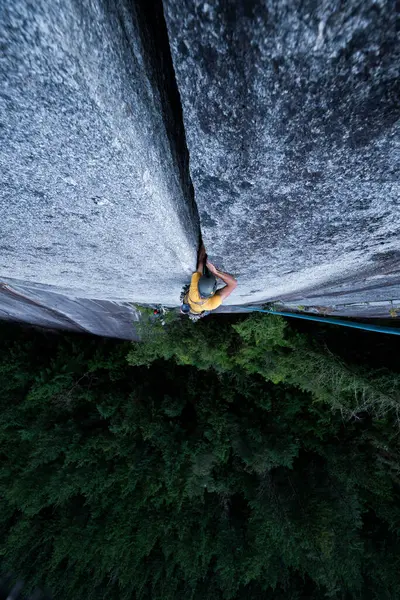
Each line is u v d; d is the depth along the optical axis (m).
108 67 1.21
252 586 13.02
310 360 8.09
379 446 9.15
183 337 8.82
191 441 11.60
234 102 1.31
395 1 0.85
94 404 13.92
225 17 1.00
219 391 11.29
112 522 12.48
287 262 2.88
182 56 1.19
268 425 11.13
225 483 11.56
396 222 2.06
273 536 10.27
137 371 13.48
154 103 1.55
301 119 1.32
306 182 1.68
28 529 13.77
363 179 1.62
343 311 6.22
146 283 3.94
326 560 9.98
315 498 10.45
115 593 13.57
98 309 8.08
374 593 10.98
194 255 2.89
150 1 1.27
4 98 1.24
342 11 0.90
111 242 2.50
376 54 1.02
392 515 9.75
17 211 2.06
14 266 3.53
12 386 13.88
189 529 12.14
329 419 9.84
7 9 0.93
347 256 2.75
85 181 1.70
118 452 12.08
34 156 1.53
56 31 0.99
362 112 1.25
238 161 1.60
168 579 13.03
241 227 2.19
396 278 3.74
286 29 0.98
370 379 8.09
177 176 1.96
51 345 14.53
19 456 13.77
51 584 13.67
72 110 1.28
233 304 6.06
